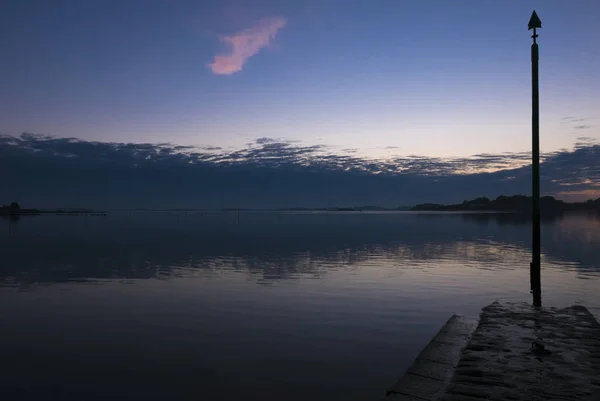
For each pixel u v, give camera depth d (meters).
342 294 14.84
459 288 15.84
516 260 24.00
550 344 8.34
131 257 25.83
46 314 12.18
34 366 8.28
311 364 8.33
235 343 9.63
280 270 20.44
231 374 7.87
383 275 18.89
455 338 9.33
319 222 96.50
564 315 10.88
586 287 15.89
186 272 19.86
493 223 81.94
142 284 16.84
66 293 15.10
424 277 18.34
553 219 103.31
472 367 7.10
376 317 11.83
